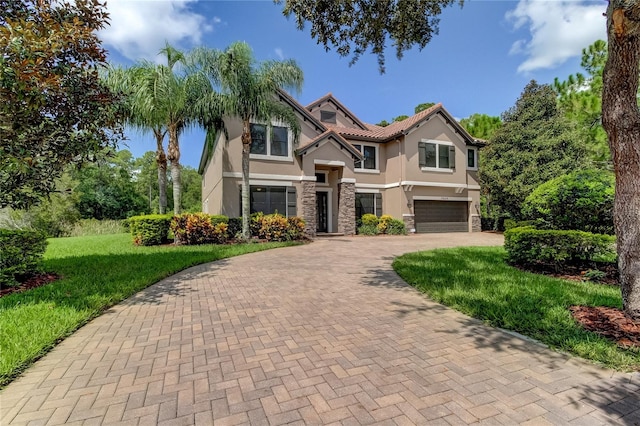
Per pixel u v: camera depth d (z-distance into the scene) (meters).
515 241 8.53
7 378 3.29
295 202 18.42
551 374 3.42
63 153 6.07
